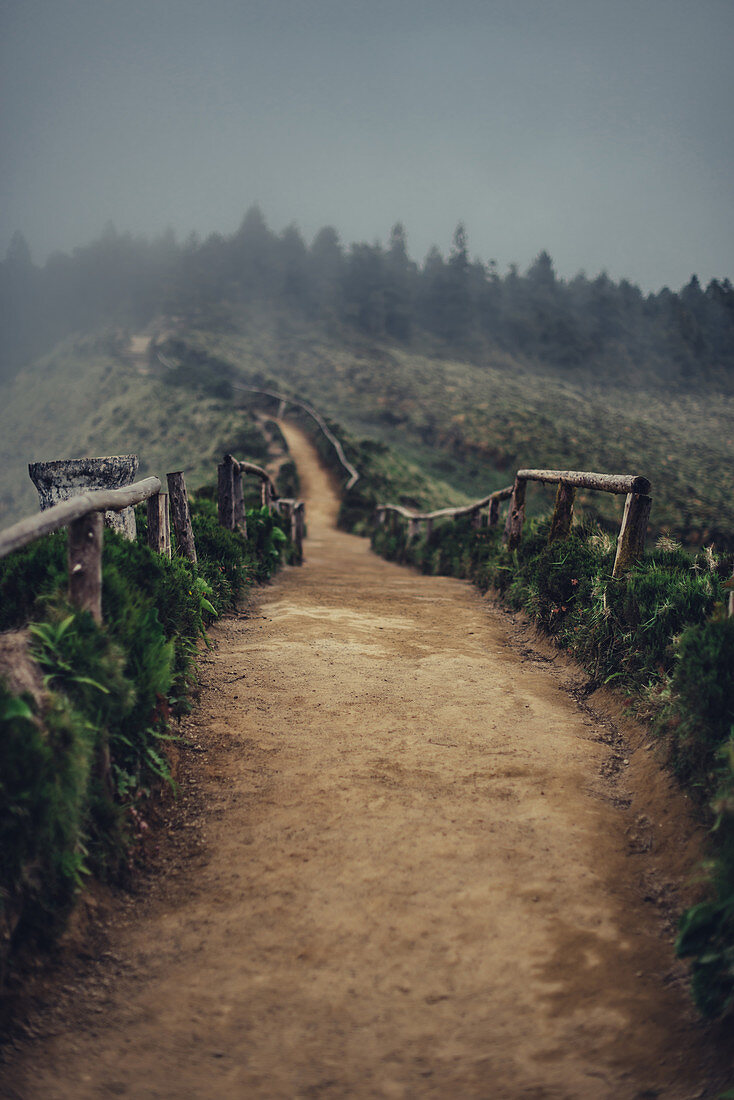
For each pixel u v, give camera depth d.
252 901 2.57
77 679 2.61
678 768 3.14
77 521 2.90
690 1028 2.02
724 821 2.52
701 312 142.62
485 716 4.17
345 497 31.11
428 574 12.11
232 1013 2.09
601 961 2.28
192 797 3.25
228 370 75.62
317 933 2.40
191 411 57.34
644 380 111.81
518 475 7.61
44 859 2.31
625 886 2.67
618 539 4.92
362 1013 2.08
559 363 114.94
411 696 4.46
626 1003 2.12
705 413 87.12
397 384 76.94
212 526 6.87
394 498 33.34
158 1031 2.04
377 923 2.44
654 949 2.35
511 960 2.27
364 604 7.16
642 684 4.03
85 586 2.91
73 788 2.36
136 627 3.23
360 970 2.24
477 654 5.41
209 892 2.64
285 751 3.66
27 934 2.24
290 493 32.78
